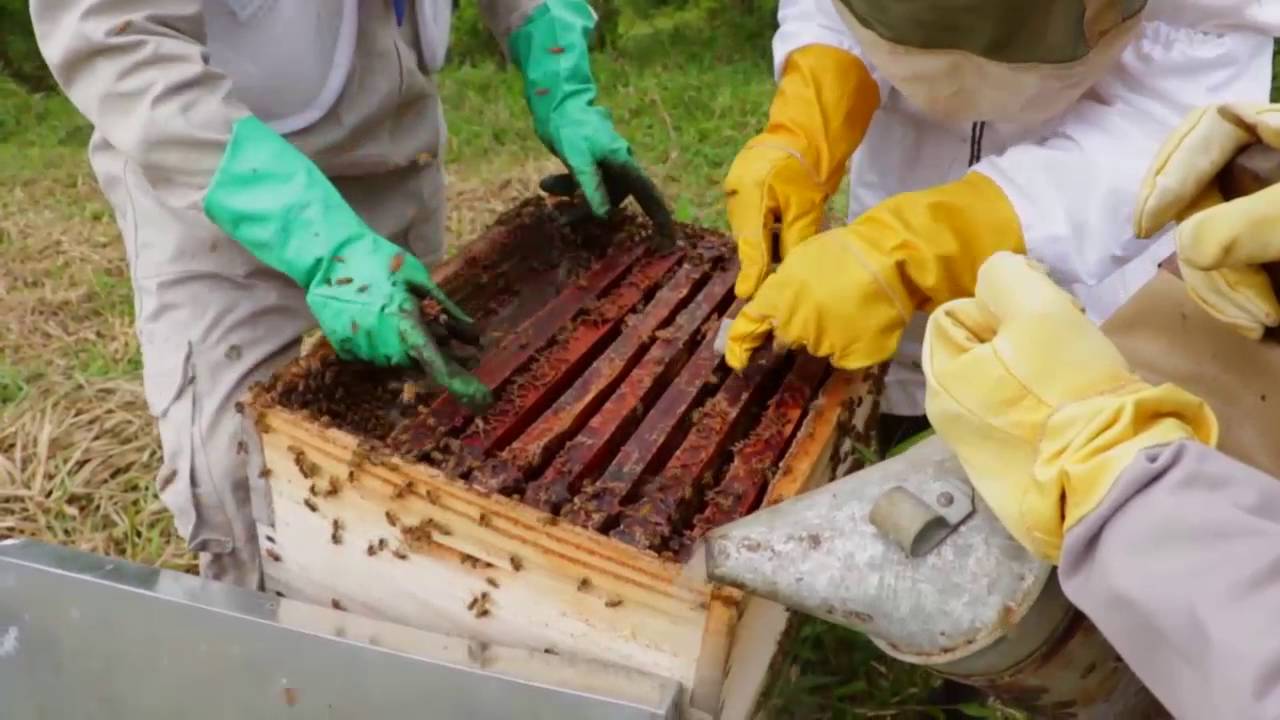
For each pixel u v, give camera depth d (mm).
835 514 1309
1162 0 1911
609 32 7273
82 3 1762
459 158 5488
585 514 1526
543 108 2395
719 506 1579
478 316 2092
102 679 1705
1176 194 1214
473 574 1604
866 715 2201
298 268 1772
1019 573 1209
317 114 2109
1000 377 1163
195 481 2102
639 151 5328
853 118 2182
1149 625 1007
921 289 1791
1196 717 981
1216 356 1293
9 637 1738
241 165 1767
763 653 1734
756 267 1977
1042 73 1662
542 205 2367
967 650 1220
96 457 3125
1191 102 1938
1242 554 969
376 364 1795
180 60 1785
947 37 1629
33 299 4051
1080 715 1362
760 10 7129
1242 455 1235
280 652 1564
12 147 6008
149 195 2062
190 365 2088
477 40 7293
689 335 1971
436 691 1490
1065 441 1105
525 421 1748
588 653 1568
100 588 1641
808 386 1850
